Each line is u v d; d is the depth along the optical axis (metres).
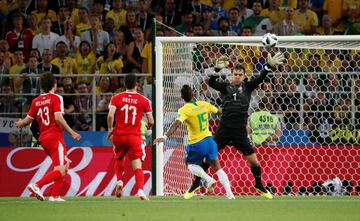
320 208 31.06
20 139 53.06
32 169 49.75
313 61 50.41
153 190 44.16
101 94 54.84
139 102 37.78
